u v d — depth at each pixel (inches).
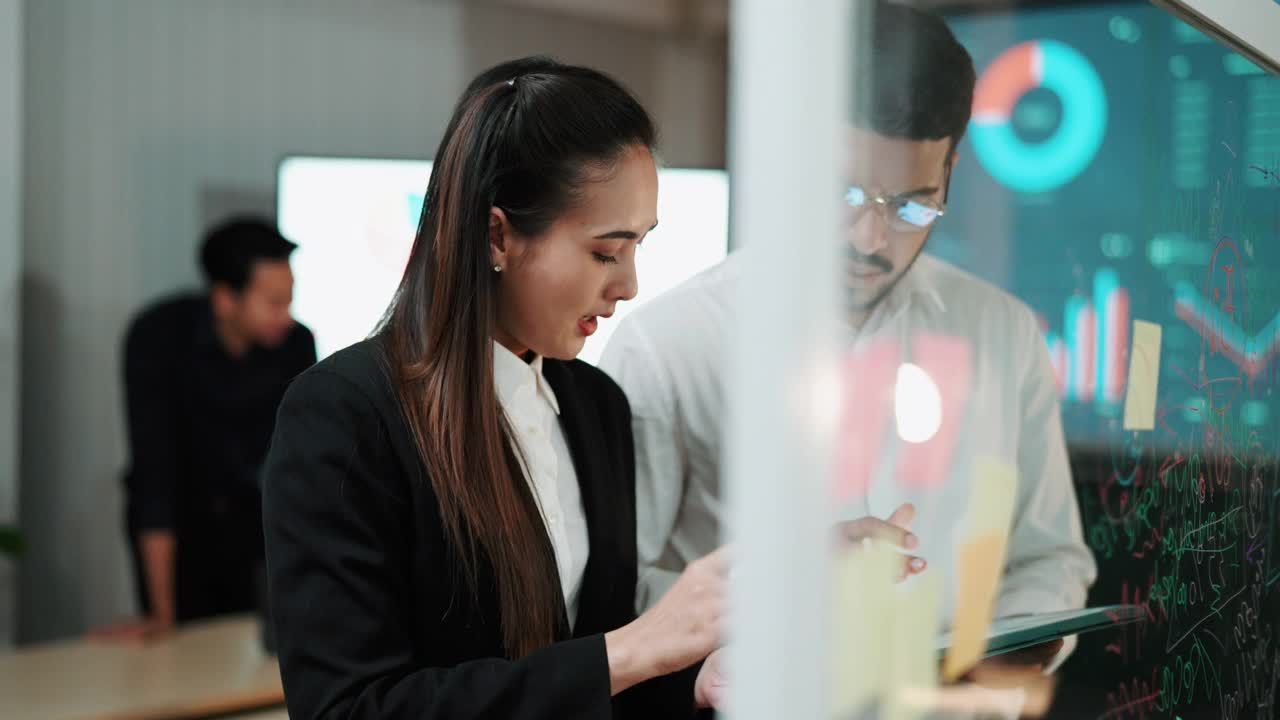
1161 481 30.7
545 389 45.2
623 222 40.4
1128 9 27.8
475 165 39.5
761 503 16.2
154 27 148.5
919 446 19.8
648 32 170.1
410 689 35.9
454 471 38.8
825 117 16.2
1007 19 22.7
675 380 55.5
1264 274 38.6
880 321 18.5
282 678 37.6
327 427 38.1
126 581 149.0
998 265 22.5
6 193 141.2
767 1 16.0
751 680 16.4
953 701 21.0
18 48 141.0
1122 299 28.1
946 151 20.6
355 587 37.0
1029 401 23.8
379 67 158.1
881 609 18.5
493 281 41.6
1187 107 31.4
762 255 16.2
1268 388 39.4
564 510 45.4
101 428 148.1
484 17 162.2
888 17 18.6
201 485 130.0
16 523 141.3
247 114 152.3
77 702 84.3
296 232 149.2
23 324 144.9
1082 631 26.2
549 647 36.2
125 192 148.3
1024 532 23.8
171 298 131.3
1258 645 39.4
